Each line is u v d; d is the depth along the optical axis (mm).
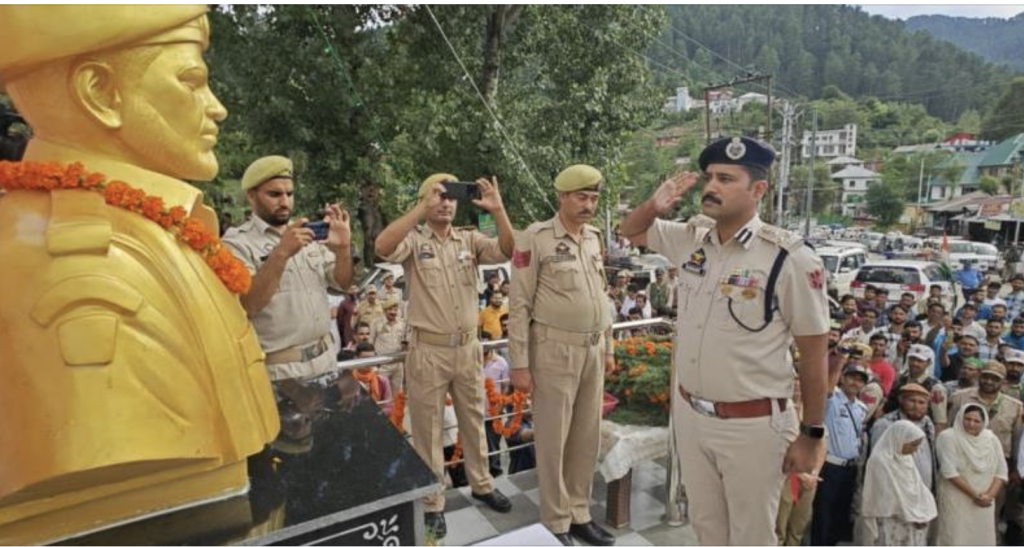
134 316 1254
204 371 1393
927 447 3811
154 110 1388
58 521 1251
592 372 2764
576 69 9547
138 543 1284
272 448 1756
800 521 3328
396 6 9219
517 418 3611
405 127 9086
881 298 8297
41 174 1279
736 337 1971
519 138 8781
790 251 1930
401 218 2854
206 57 8961
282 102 8719
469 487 3295
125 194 1328
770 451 1979
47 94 1331
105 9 1276
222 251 1527
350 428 1900
